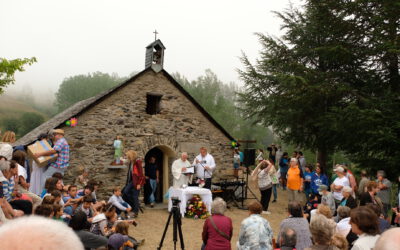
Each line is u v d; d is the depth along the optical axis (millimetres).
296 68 14633
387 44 11266
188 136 12922
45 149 8375
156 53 12664
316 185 10500
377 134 10391
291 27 17062
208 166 11680
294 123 15875
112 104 11531
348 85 13578
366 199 6988
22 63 11234
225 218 5156
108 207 7145
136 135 11891
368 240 3682
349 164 17328
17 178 5859
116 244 5359
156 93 12398
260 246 4586
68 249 815
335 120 12000
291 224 4961
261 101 17016
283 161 15820
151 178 11930
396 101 11453
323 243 3756
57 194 6055
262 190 11406
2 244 778
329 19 13953
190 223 9922
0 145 5836
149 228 9172
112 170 11359
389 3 11328
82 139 10922
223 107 40750
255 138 41125
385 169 11320
